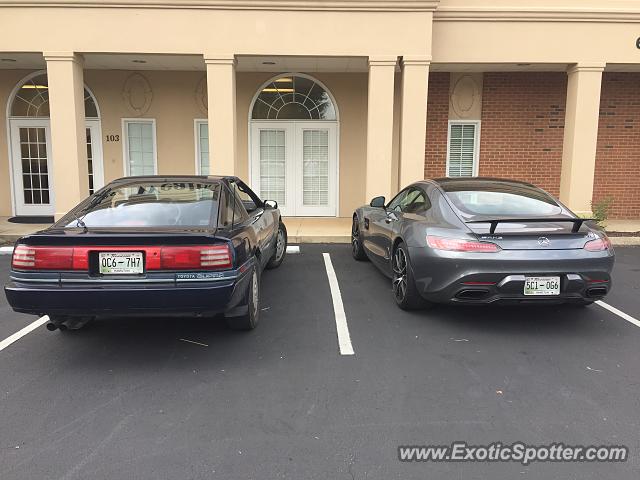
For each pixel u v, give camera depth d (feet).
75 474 8.39
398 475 8.38
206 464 8.66
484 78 36.81
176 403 10.77
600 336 14.58
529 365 12.61
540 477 8.33
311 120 37.40
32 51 29.12
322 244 29.71
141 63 33.53
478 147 37.40
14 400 10.88
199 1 28.99
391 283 20.49
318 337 14.56
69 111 29.48
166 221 13.53
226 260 12.44
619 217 38.17
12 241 29.86
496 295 14.01
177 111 37.04
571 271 13.94
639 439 9.40
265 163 37.81
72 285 11.90
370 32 29.71
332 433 9.62
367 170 30.81
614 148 37.42
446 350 13.57
